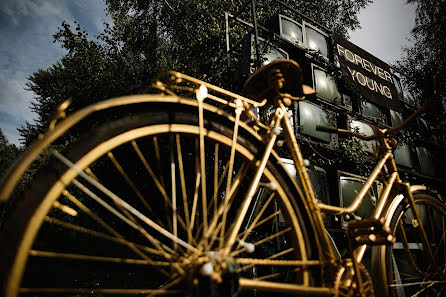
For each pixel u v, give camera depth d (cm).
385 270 144
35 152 68
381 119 478
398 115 508
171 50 856
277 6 673
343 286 112
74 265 302
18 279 62
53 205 71
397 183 161
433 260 160
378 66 501
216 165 108
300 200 124
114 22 862
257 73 133
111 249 362
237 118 112
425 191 178
